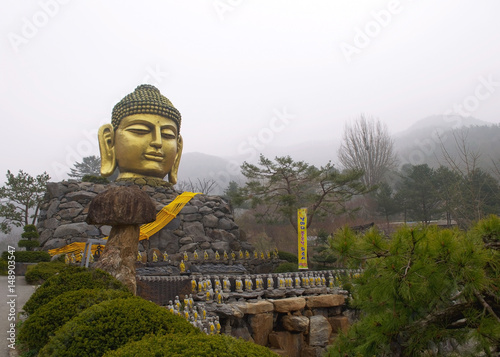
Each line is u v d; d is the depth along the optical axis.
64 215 20.20
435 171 36.78
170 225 21.33
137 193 8.69
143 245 20.19
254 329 12.55
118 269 8.30
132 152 22.34
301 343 13.69
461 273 5.18
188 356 4.15
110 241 8.60
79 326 5.25
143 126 22.50
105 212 8.30
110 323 5.26
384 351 6.34
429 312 6.25
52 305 6.34
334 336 14.28
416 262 5.38
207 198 24.48
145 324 5.31
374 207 44.09
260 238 36.78
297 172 27.20
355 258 6.19
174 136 23.53
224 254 21.73
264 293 14.02
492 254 5.77
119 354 4.33
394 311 5.95
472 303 5.71
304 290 15.05
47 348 5.16
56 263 14.77
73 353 5.01
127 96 23.33
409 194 37.59
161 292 11.47
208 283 12.64
